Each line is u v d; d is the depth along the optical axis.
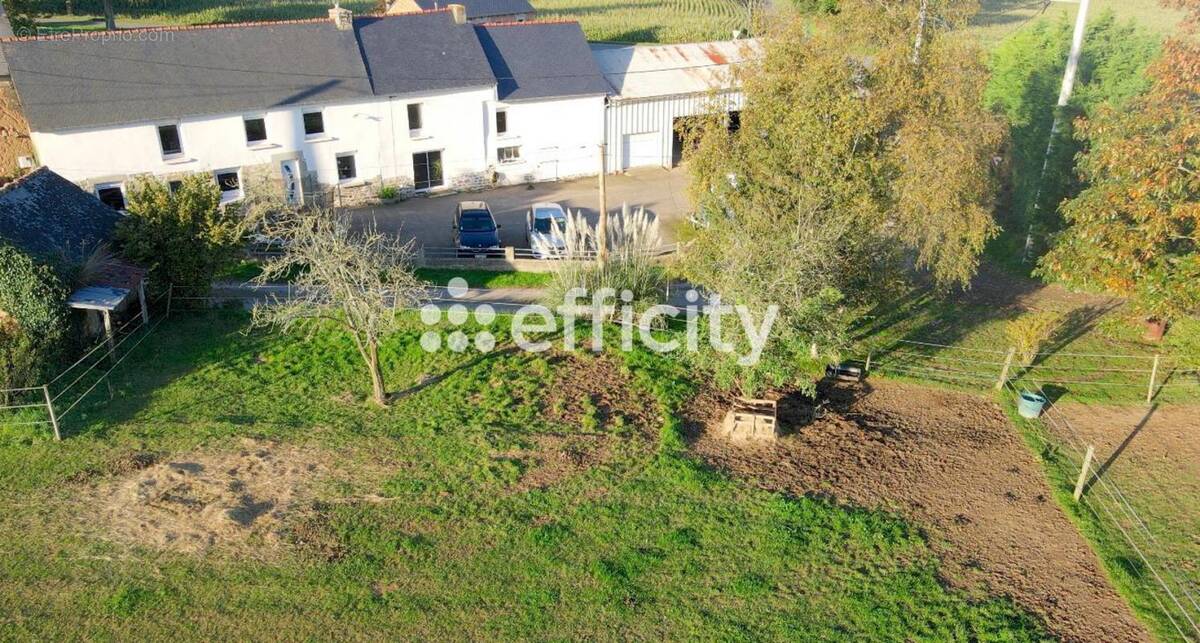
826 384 20.98
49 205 22.64
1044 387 20.78
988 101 31.30
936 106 20.06
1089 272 20.45
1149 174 18.80
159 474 16.59
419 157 35.28
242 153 32.34
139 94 30.66
